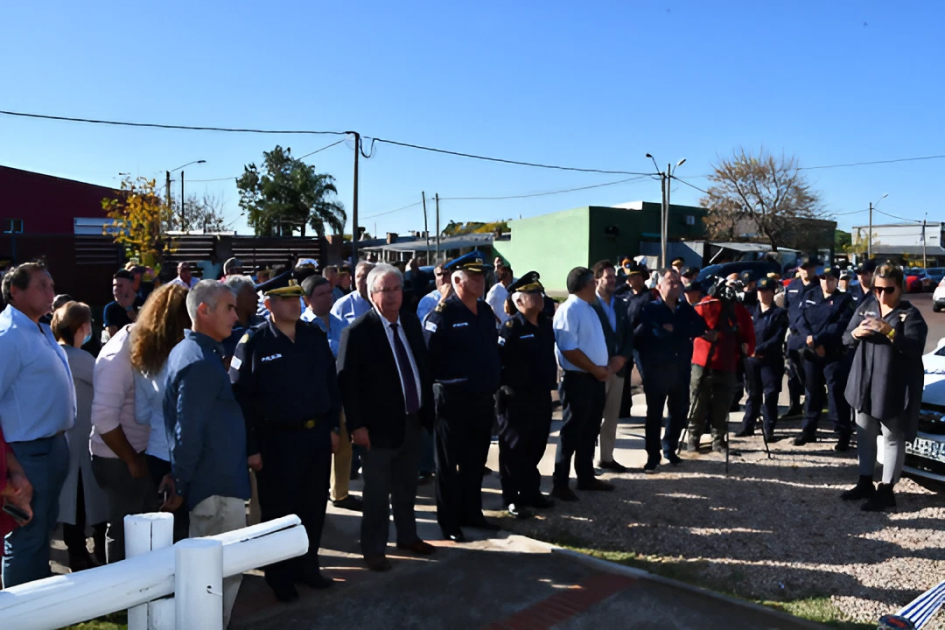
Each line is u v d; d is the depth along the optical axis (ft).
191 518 11.21
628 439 25.23
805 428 23.85
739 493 18.95
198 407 10.75
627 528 16.72
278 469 13.15
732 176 142.31
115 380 12.23
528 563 14.90
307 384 13.17
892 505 17.43
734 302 22.81
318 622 12.42
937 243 208.33
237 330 15.94
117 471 12.97
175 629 6.40
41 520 11.89
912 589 13.48
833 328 22.72
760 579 13.99
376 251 143.02
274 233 142.72
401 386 14.57
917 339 16.56
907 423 17.02
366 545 14.53
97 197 97.19
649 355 20.65
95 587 6.02
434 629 12.17
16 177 91.50
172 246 69.97
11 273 11.84
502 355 17.39
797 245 141.59
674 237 139.85
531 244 140.87
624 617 12.59
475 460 16.43
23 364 11.59
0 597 5.65
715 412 22.80
